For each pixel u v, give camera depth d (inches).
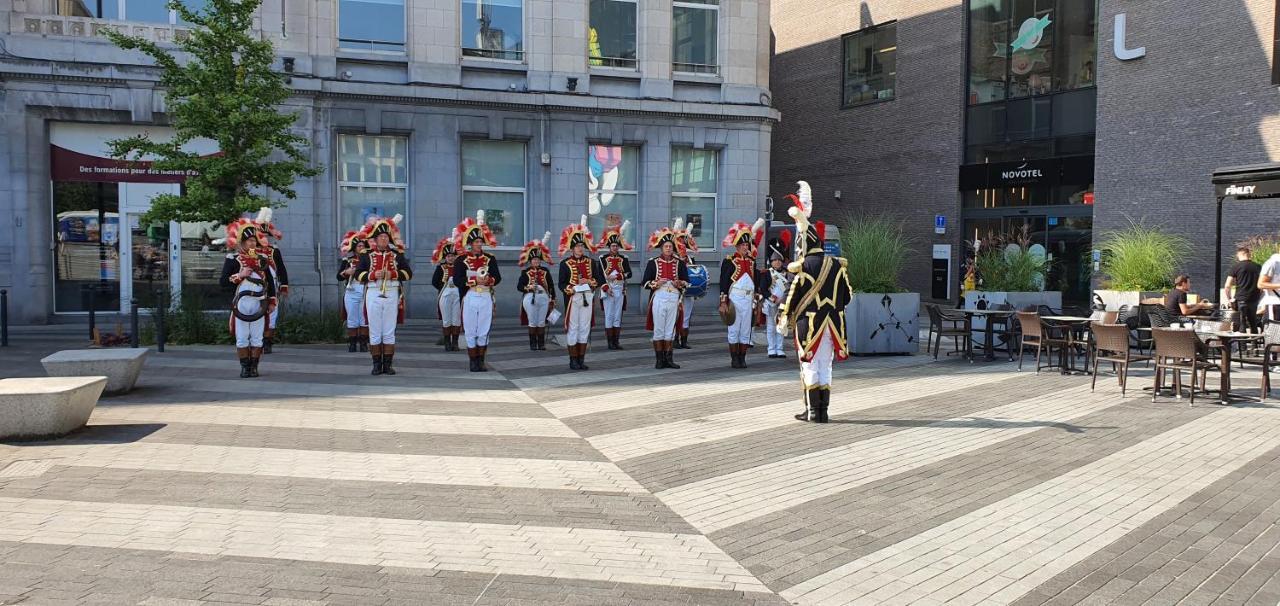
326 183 845.8
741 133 983.6
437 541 233.6
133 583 200.7
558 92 916.6
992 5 1068.5
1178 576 214.5
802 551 230.2
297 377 500.4
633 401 438.6
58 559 215.2
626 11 959.0
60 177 794.8
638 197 958.4
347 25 867.4
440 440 349.1
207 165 639.1
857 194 1263.5
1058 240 1007.0
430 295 883.4
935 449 338.3
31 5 764.6
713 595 201.3
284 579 205.2
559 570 214.8
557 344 685.3
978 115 1090.7
